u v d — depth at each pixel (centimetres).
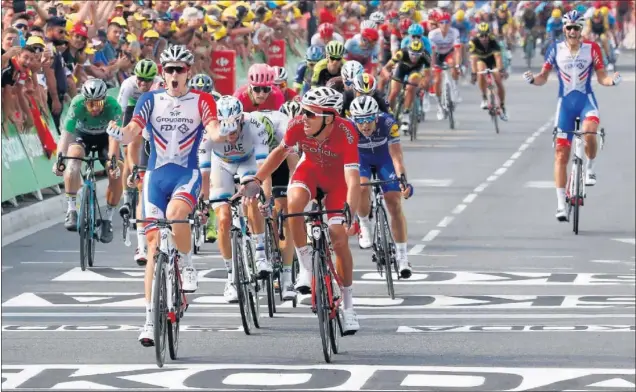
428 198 5556
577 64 4722
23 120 4912
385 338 3030
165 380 2591
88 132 3888
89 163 3922
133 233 4619
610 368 2742
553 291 3653
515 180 6150
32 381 2577
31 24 5334
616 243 4512
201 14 6862
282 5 8825
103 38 5931
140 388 2523
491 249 4350
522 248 4378
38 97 5084
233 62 7350
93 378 2606
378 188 3575
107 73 5791
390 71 7419
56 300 3456
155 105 2830
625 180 6194
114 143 3475
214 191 3250
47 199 5028
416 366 2741
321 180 2908
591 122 4703
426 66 7388
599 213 5209
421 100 8900
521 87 12388
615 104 10475
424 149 7381
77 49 5541
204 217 2908
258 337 3019
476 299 3531
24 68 4841
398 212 3622
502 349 2919
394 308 3409
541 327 3173
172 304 2728
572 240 4566
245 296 3038
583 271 3978
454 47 8606
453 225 4859
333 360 2786
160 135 2830
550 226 4866
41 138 5075
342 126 2831
